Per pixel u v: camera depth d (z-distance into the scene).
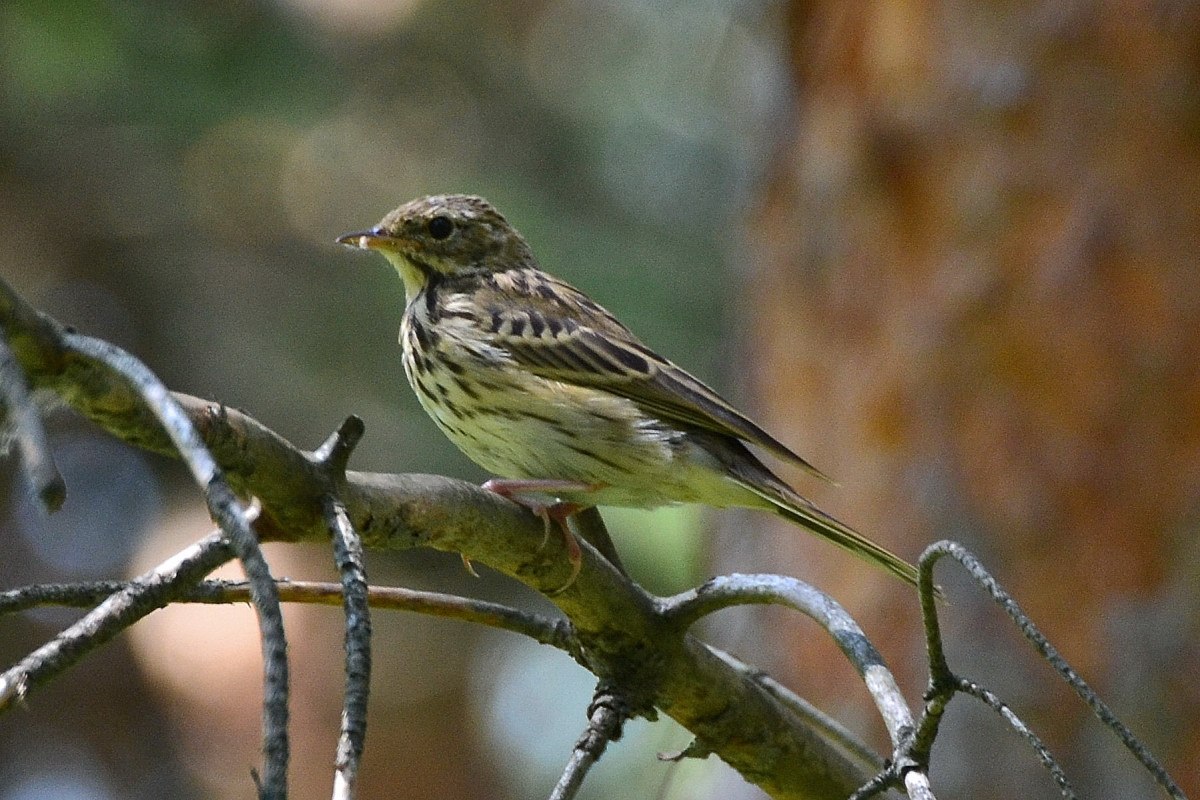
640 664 7.52
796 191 13.45
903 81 12.67
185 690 16.64
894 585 12.26
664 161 19.31
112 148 18.77
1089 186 11.93
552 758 16.89
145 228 18.81
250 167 19.20
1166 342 11.66
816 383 13.14
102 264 18.64
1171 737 11.31
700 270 18.27
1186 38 11.78
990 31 12.31
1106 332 11.81
